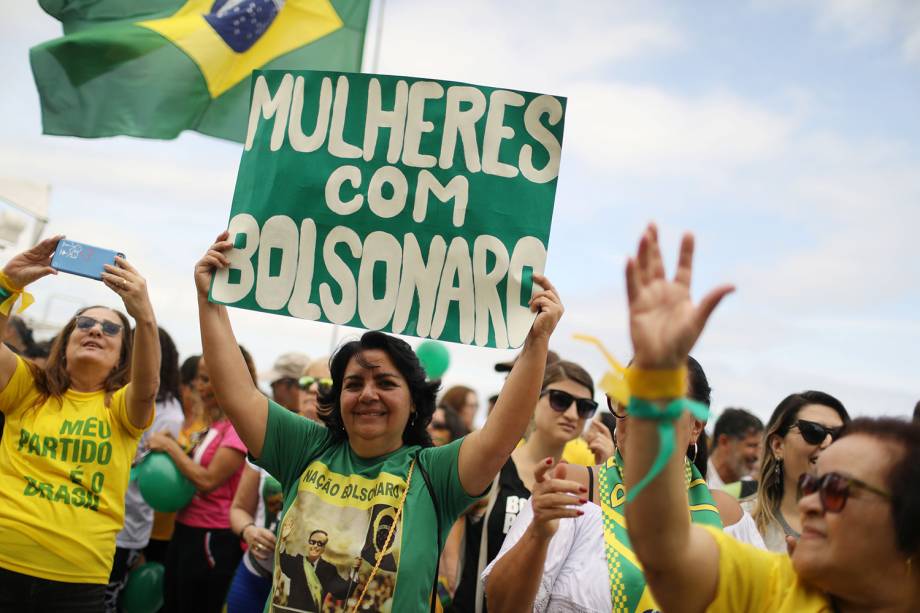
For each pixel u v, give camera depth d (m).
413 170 3.56
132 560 6.01
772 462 4.19
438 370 7.66
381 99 3.61
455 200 3.52
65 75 5.94
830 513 1.93
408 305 3.49
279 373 7.06
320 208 3.59
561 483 2.97
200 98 6.09
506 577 3.13
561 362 4.90
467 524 4.54
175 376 6.17
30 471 4.34
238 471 6.24
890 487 1.91
